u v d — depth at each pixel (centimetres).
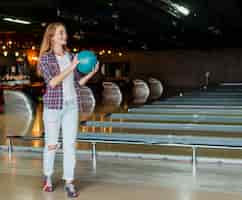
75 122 337
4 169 421
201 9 1127
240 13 1281
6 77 1420
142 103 1249
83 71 328
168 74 2036
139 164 441
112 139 458
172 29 1509
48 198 328
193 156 425
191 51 1992
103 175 395
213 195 327
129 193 336
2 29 1281
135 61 2086
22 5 855
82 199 324
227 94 1009
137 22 1287
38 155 490
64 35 331
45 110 331
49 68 323
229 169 412
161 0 919
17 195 336
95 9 1002
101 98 1370
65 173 336
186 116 576
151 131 667
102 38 1653
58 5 884
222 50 1942
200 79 1986
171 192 337
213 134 636
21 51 1711
